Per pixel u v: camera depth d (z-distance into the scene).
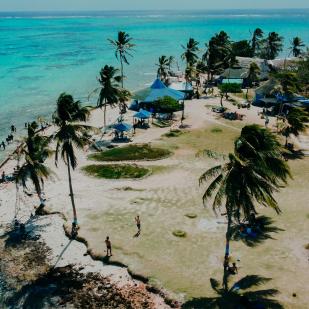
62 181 54.97
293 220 43.22
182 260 36.94
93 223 43.88
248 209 30.89
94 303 32.28
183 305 31.28
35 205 49.00
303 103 84.94
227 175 30.36
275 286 32.72
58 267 37.09
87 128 42.75
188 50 108.69
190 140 69.50
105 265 37.06
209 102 97.50
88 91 115.75
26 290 34.16
